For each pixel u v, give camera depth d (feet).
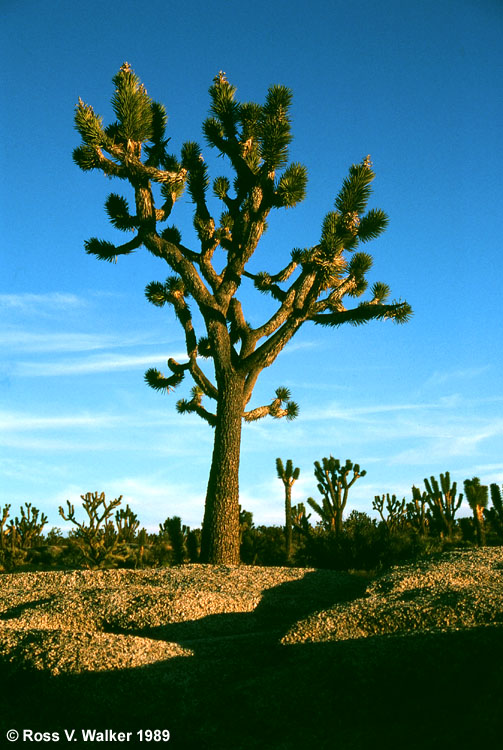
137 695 14.05
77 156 36.76
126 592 23.35
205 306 38.14
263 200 38.24
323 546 43.39
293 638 16.19
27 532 72.18
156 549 55.57
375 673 12.97
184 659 16.02
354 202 36.50
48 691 14.71
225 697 13.58
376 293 42.73
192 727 12.89
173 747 12.65
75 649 16.11
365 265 40.04
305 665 14.07
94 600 22.52
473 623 15.94
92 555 49.37
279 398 47.75
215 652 17.24
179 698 13.88
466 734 10.44
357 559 41.91
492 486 50.29
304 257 37.50
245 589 25.09
